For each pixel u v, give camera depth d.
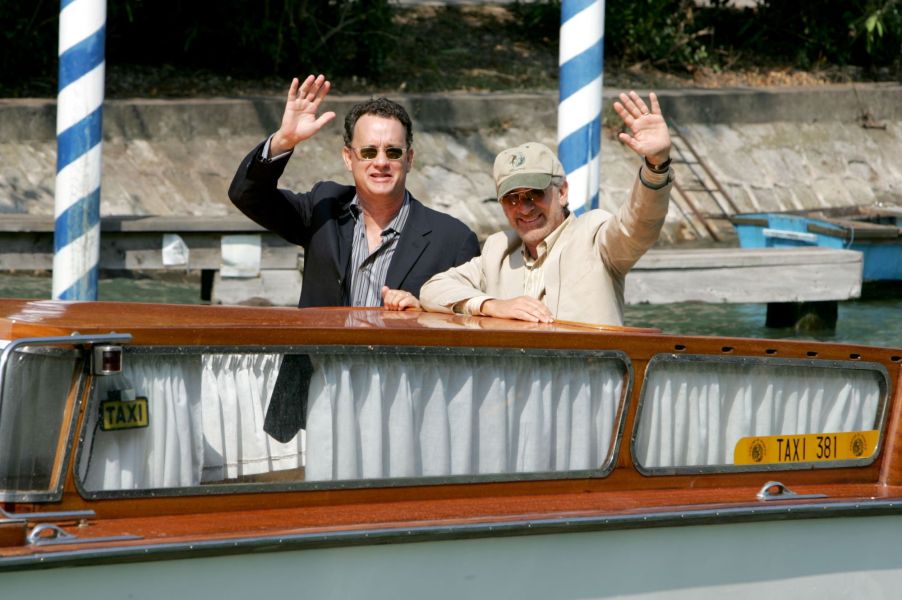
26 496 10.80
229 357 11.68
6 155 42.94
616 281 14.98
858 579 13.89
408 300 15.05
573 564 12.50
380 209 16.75
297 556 11.35
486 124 51.62
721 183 53.56
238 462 11.76
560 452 13.02
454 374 12.58
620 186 50.69
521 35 62.72
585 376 13.08
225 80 53.06
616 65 61.78
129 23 53.06
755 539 13.30
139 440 11.28
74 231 25.84
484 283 15.76
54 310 12.74
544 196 14.88
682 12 63.59
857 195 56.25
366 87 54.38
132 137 45.72
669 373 13.43
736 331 34.41
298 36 53.31
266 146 16.59
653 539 12.82
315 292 17.05
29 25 48.88
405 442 12.38
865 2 63.91
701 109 55.91
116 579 10.66
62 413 10.93
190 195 44.53
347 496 12.13
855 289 34.91
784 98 57.53
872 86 60.66
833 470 14.45
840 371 14.36
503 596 12.22
